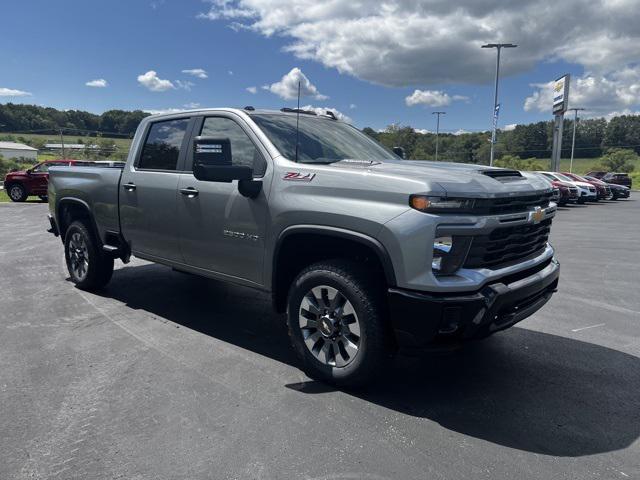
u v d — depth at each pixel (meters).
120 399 3.37
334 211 3.38
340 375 3.49
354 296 3.34
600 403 3.42
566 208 23.92
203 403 3.32
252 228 3.94
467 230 3.08
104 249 5.52
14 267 7.52
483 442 2.91
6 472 2.60
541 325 5.10
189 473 2.59
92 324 4.86
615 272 7.92
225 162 3.71
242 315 5.22
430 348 3.19
